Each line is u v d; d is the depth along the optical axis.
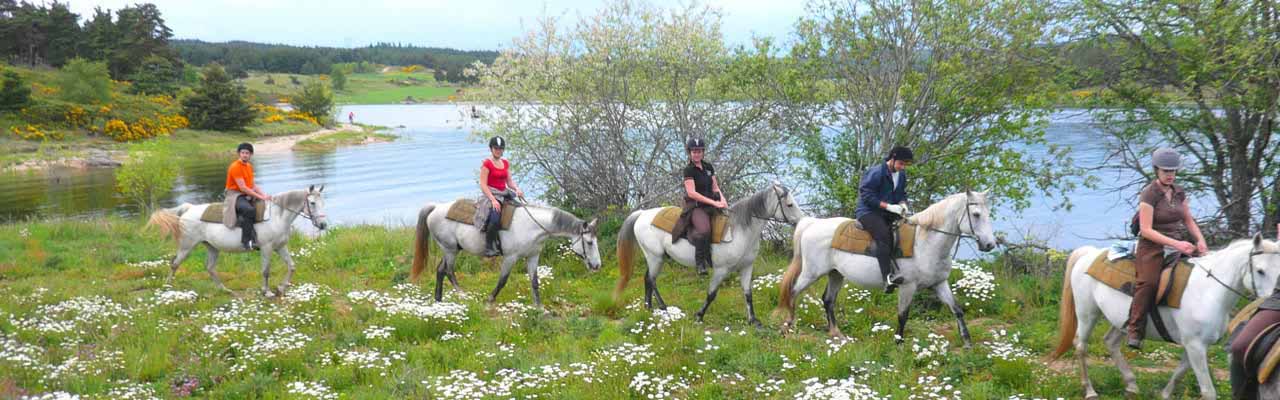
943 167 13.27
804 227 9.27
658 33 15.16
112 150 60.72
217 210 11.58
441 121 113.00
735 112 14.96
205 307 10.38
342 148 67.62
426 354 8.29
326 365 7.98
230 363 8.01
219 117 79.00
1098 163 12.76
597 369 7.60
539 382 7.24
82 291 11.33
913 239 8.30
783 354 8.20
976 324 9.71
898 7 12.94
